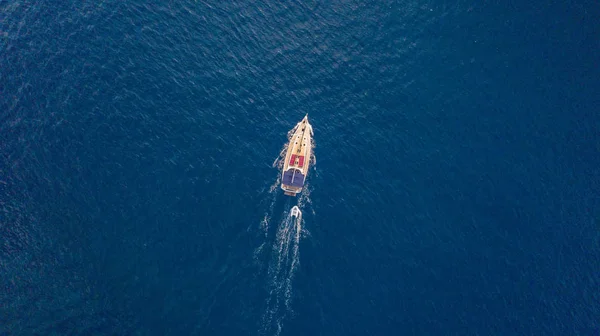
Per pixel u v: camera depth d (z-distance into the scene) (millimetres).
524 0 78000
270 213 54969
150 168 56594
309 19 74562
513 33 74750
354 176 59438
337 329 48562
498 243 55594
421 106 66688
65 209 52781
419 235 55594
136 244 51438
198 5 73438
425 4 77625
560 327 50344
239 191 56156
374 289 51344
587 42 74125
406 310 50281
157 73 65188
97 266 49844
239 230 53438
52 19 68500
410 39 73562
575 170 61906
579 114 66875
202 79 65562
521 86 69188
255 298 49531
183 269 50438
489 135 64438
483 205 58406
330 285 51094
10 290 47531
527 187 60094
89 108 60406
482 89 68750
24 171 54750
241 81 66250
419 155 62062
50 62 63938
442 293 51625
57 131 57969
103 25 68875
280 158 59562
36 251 49938
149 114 61156
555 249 55500
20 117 58594
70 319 46625
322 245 53625
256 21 73062
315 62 69812
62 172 55125
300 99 65625
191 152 58594
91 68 64188
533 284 52875
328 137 62406
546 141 64250
